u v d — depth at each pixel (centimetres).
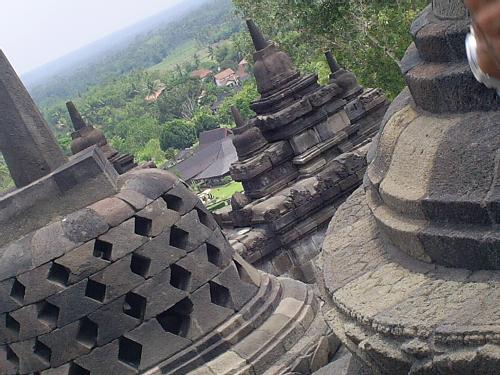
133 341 859
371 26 2989
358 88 1920
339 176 1540
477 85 521
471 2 202
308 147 1670
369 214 718
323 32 3009
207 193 7631
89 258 850
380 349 507
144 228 889
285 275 1512
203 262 911
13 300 851
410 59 629
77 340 845
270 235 1520
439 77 548
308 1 2931
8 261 858
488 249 482
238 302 924
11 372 870
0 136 917
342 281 616
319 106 1683
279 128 1677
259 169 1652
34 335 847
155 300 869
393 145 621
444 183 524
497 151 493
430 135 563
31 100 935
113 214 870
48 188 886
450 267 531
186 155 9438
